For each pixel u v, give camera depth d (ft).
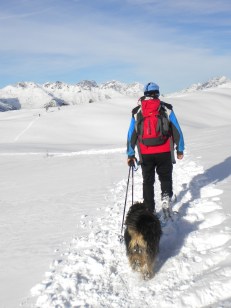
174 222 13.56
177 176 21.29
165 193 13.26
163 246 11.87
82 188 23.27
